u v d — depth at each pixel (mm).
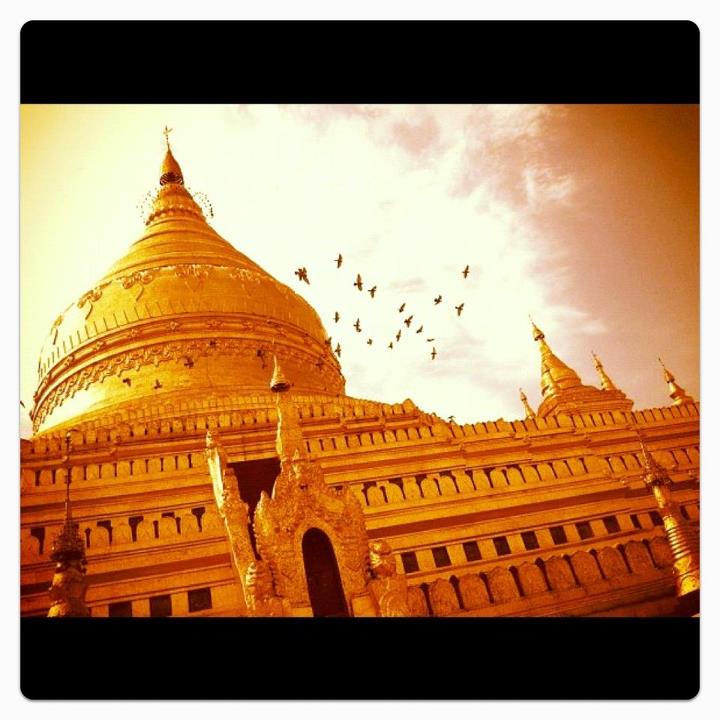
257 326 32625
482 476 23875
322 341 35719
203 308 31891
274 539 17625
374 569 17859
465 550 21734
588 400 31438
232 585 18969
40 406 32156
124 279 32719
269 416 25266
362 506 21781
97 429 23875
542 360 33219
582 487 24297
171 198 39375
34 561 18719
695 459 26984
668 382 27641
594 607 20094
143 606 18281
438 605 19438
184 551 19328
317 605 17453
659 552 22016
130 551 19000
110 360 30688
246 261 37344
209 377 29938
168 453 23594
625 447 26938
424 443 24891
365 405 27484
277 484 18734
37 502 20375
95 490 21125
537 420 27016
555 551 22125
